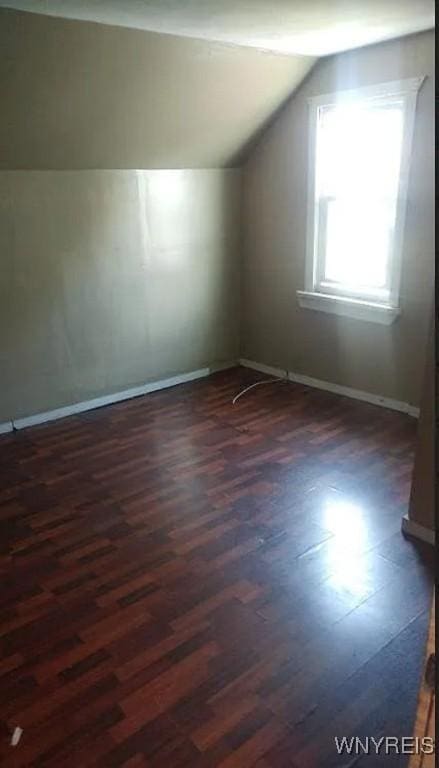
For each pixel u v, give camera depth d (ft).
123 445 11.14
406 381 12.05
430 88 10.16
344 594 7.20
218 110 11.55
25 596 7.28
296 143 12.64
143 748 5.36
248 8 7.80
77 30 8.29
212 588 7.34
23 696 5.91
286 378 14.53
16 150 10.21
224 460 10.48
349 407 12.67
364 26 9.13
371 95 11.06
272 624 6.75
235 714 5.68
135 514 8.91
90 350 12.63
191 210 13.39
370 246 12.12
